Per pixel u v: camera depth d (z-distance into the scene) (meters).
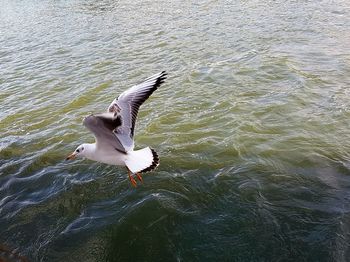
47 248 8.19
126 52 18.80
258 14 22.61
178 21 22.59
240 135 11.30
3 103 15.02
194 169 10.05
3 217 9.10
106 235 8.34
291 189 9.21
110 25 23.31
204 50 17.97
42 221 8.91
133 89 5.94
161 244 8.02
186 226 8.35
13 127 13.09
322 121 11.83
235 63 16.22
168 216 8.58
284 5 23.92
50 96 15.16
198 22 22.08
